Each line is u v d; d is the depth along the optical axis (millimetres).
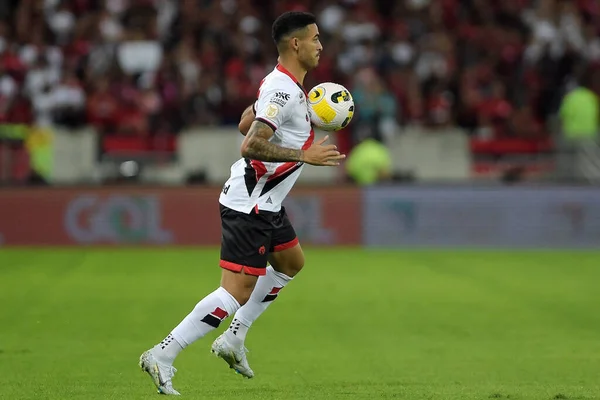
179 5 85875
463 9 87875
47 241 66438
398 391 24750
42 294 46031
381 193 67062
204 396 23734
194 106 74500
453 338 35125
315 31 23500
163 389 23438
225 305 23406
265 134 22500
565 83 81188
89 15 83562
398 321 39156
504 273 55125
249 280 23656
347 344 33750
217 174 69750
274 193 23641
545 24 87250
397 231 67188
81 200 66438
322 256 63062
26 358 30156
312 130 24016
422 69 82188
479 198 67188
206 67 78688
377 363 29891
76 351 31672
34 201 66375
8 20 83812
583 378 27109
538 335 35812
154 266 57094
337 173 71812
